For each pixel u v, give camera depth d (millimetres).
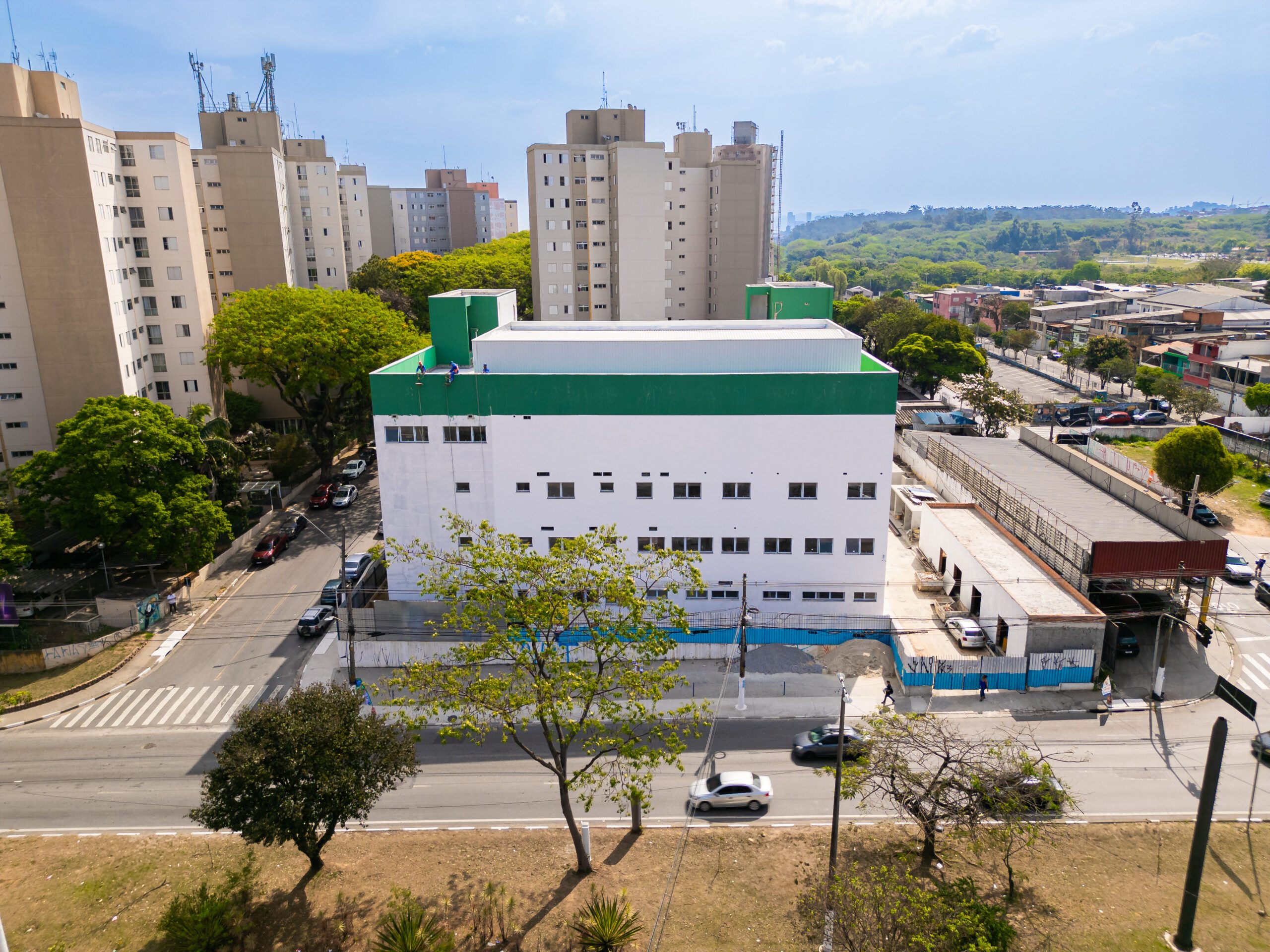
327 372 64625
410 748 27688
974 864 27625
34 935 25594
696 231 102188
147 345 70250
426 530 44406
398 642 42031
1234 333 109938
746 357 43500
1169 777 32594
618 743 27484
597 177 89500
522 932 24594
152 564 53938
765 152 124375
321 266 103062
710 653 42719
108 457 47406
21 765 35531
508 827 30672
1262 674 40188
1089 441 77375
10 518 48938
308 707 26547
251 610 49406
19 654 42406
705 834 29766
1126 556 40906
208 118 93812
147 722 38594
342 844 29750
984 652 42438
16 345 60625
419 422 42875
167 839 30516
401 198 190500
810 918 24641
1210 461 60594
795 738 35500
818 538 42844
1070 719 36750
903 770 27281
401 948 23016
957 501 62750
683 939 24266
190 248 69688
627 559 43500
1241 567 50531
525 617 26016
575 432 42344
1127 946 23719
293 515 65125
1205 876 26891
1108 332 129625
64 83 62562
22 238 59281
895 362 111812
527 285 119688
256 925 25344
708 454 42125
